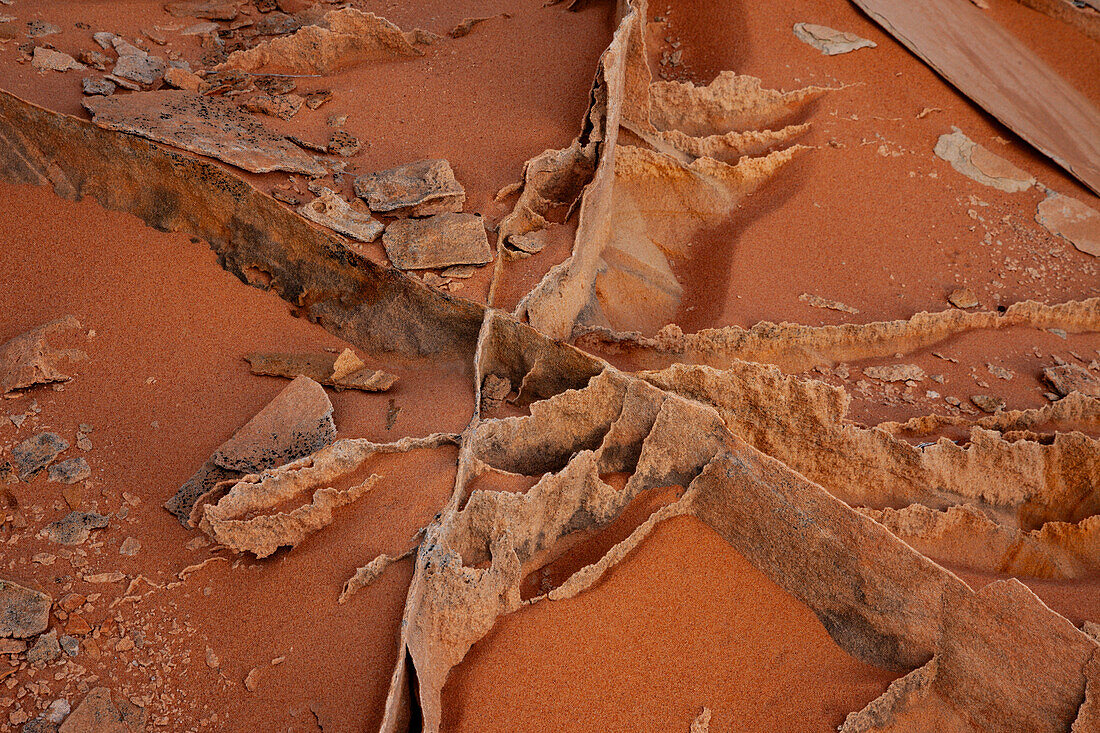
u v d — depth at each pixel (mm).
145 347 1279
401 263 1308
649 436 1248
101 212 1357
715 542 1243
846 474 1291
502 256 1356
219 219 1354
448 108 1510
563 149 1445
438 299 1303
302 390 1235
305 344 1323
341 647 1083
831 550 1183
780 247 1605
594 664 1145
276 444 1195
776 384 1265
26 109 1338
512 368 1317
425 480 1179
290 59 1569
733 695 1143
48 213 1344
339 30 1575
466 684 1116
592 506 1235
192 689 1077
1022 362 1497
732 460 1228
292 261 1344
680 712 1127
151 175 1347
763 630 1187
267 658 1090
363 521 1155
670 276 1601
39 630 1082
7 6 1521
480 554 1169
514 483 1202
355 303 1336
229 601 1122
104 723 1050
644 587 1202
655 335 1513
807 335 1477
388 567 1121
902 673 1158
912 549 1146
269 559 1146
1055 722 1098
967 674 1134
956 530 1269
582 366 1285
